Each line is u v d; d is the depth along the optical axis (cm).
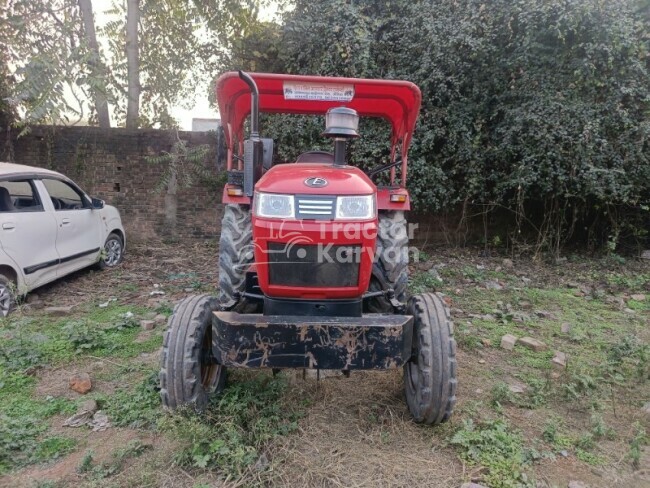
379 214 415
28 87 785
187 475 282
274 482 277
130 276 720
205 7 923
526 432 338
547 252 859
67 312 557
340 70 802
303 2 853
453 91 799
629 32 696
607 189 750
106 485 273
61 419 344
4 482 275
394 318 297
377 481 281
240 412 335
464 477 285
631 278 734
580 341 502
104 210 757
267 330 282
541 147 735
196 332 316
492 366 437
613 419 362
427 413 313
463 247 914
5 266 549
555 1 694
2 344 450
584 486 283
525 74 752
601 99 738
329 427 330
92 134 930
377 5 819
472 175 816
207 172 930
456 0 772
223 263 386
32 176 613
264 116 836
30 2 875
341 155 341
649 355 444
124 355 447
